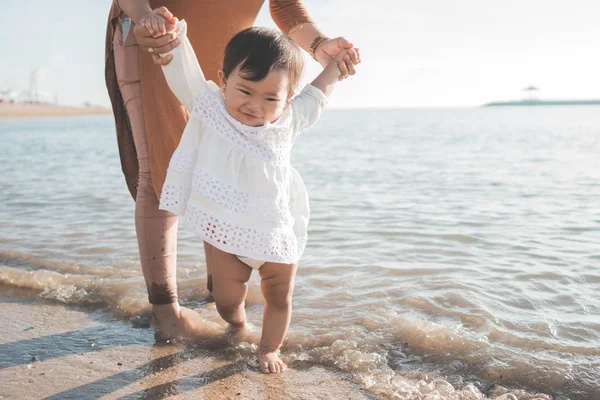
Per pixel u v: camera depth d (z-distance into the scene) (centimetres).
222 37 257
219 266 233
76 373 221
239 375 220
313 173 955
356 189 753
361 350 239
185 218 217
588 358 228
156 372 222
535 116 6381
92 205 617
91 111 13600
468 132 2612
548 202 623
